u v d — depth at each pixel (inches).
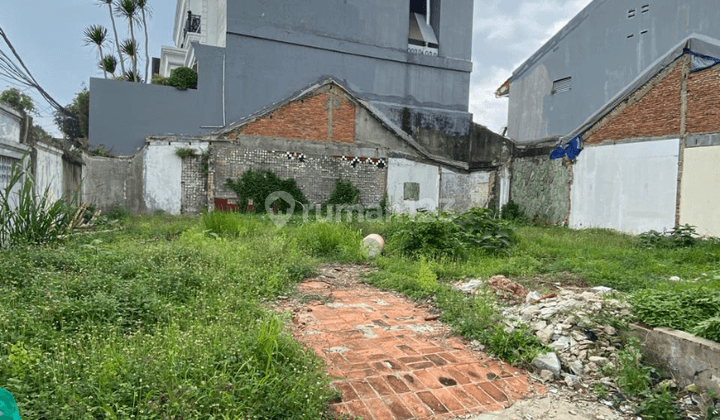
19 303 145.3
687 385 125.8
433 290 216.1
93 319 138.9
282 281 221.9
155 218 521.0
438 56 809.5
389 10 766.5
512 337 149.7
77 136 689.0
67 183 425.7
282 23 687.1
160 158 599.2
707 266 286.2
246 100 665.0
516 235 370.0
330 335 159.8
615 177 508.7
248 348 119.3
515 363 140.6
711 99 414.9
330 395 110.3
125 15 700.7
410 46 823.7
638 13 595.8
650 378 128.4
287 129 650.2
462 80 824.3
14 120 294.5
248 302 176.2
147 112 611.8
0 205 245.1
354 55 740.7
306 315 182.1
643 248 374.3
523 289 221.0
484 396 121.1
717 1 506.9
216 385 101.2
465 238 328.2
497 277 229.0
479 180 735.1
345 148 680.4
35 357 105.9
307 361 121.5
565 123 699.4
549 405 118.8
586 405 120.0
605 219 519.2
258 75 673.0
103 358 109.0
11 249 217.6
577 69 681.6
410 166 716.7
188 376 105.3
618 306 162.1
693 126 429.4
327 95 670.5
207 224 369.4
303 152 658.2
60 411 86.7
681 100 441.7
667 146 453.4
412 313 189.3
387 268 267.9
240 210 621.9
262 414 96.5
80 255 219.8
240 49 661.3
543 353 141.6
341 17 730.8
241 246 278.5
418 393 120.1
